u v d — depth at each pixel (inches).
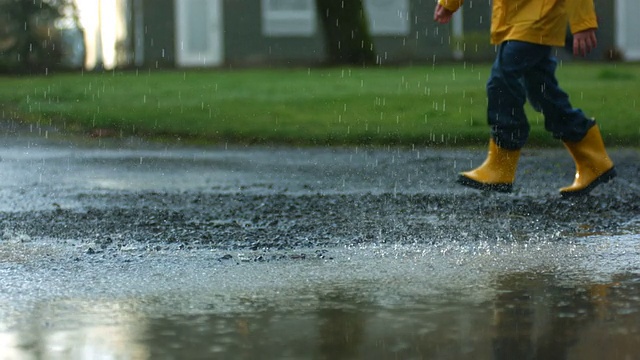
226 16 2628.0
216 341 247.8
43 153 906.1
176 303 300.4
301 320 273.1
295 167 796.6
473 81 1503.4
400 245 424.2
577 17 576.4
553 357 228.8
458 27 2600.9
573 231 464.4
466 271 355.9
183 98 1332.4
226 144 995.3
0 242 443.2
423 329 259.4
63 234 466.6
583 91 1284.4
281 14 2630.4
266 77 1681.8
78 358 230.4
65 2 2305.6
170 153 918.4
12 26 2247.8
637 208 544.1
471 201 574.9
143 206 570.9
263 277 348.2
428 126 1042.1
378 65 2129.7
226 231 471.5
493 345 240.8
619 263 371.2
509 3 571.2
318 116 1144.2
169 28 2650.1
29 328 264.7
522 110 577.6
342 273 354.6
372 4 2586.1
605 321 267.9
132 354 234.4
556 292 312.2
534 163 787.4
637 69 1756.9
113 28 3275.1
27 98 1357.0
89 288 328.5
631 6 2591.0
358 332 256.7
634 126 1000.2
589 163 585.9
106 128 1097.4
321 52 2647.6
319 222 499.5
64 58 2405.3
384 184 681.6
